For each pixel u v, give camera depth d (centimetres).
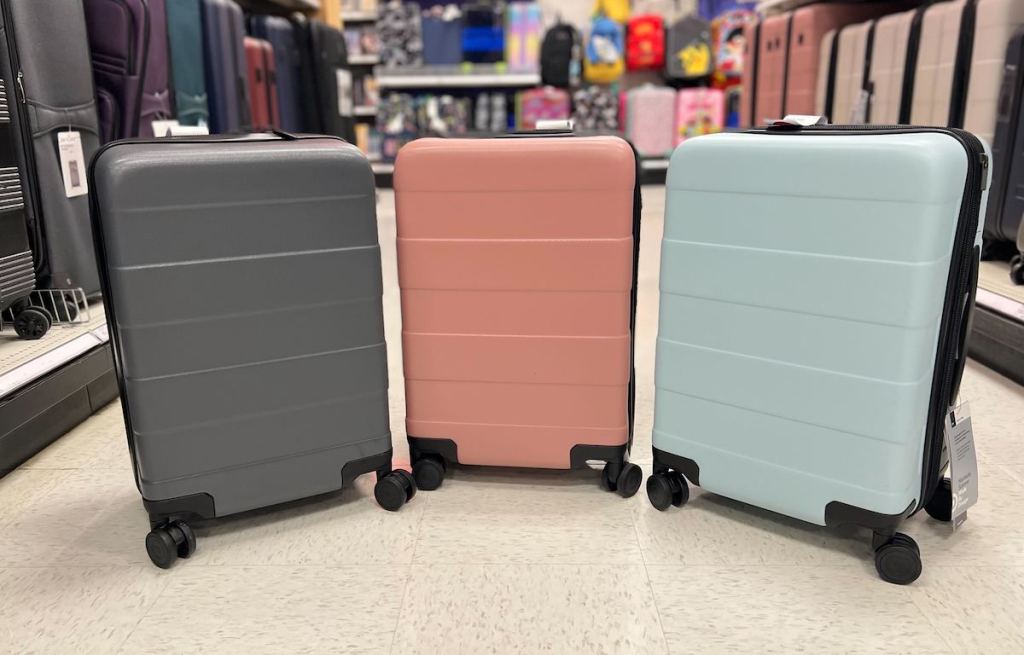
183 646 114
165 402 131
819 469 132
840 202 118
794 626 117
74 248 219
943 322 121
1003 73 247
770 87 424
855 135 120
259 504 143
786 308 128
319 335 140
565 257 143
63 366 190
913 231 113
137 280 124
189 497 137
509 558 135
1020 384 212
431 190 144
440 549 138
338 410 146
